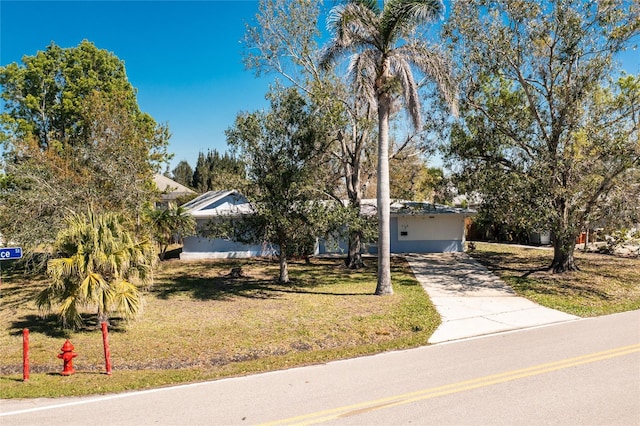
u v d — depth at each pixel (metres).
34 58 26.88
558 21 15.13
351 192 19.78
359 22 13.19
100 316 10.51
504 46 15.65
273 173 14.31
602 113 15.55
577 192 15.43
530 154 16.59
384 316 11.30
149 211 18.42
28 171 14.84
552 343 8.71
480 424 5.23
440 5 13.09
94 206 14.19
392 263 21.52
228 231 14.99
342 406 5.89
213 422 5.48
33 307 12.93
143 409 5.93
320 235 14.85
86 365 8.12
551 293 14.20
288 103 14.50
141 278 10.30
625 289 14.74
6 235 15.28
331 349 8.91
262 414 5.70
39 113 27.50
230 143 14.60
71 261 9.29
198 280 17.23
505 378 6.77
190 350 8.95
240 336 9.82
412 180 25.84
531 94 16.95
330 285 15.91
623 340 8.77
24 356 7.19
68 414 5.79
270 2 18.19
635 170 15.37
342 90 18.00
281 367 7.80
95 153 14.78
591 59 15.19
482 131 17.42
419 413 5.59
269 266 20.97
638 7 14.28
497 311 11.90
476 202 19.66
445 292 14.54
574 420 5.29
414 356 8.19
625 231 18.91
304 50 18.41
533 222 15.38
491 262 21.36
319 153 15.23
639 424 5.16
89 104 17.30
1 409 5.98
